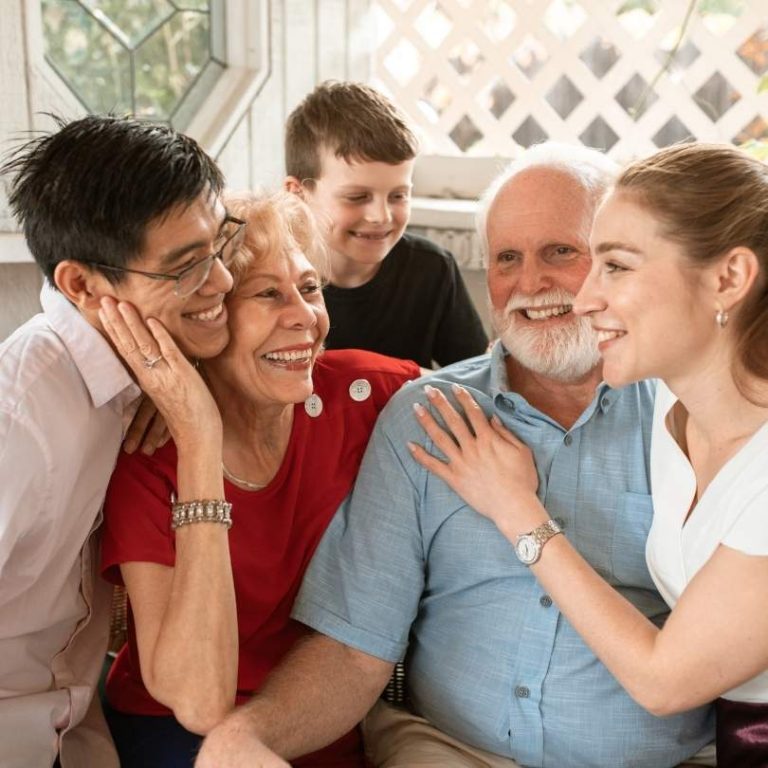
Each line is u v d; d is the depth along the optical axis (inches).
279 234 57.1
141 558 54.9
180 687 52.4
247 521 58.9
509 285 60.7
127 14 94.3
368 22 113.3
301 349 57.9
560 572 53.1
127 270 51.1
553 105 115.9
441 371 64.9
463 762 58.1
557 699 56.9
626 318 50.1
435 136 117.2
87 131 51.2
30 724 54.4
